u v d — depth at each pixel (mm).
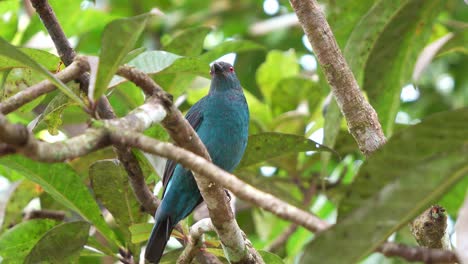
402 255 5516
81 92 8609
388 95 10461
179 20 17812
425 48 11203
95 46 16766
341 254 5398
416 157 5914
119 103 11617
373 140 8633
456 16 16953
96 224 10250
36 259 9367
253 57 17906
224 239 8398
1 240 10391
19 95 7129
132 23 6367
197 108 12664
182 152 5602
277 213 5449
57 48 9211
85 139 5418
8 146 5008
